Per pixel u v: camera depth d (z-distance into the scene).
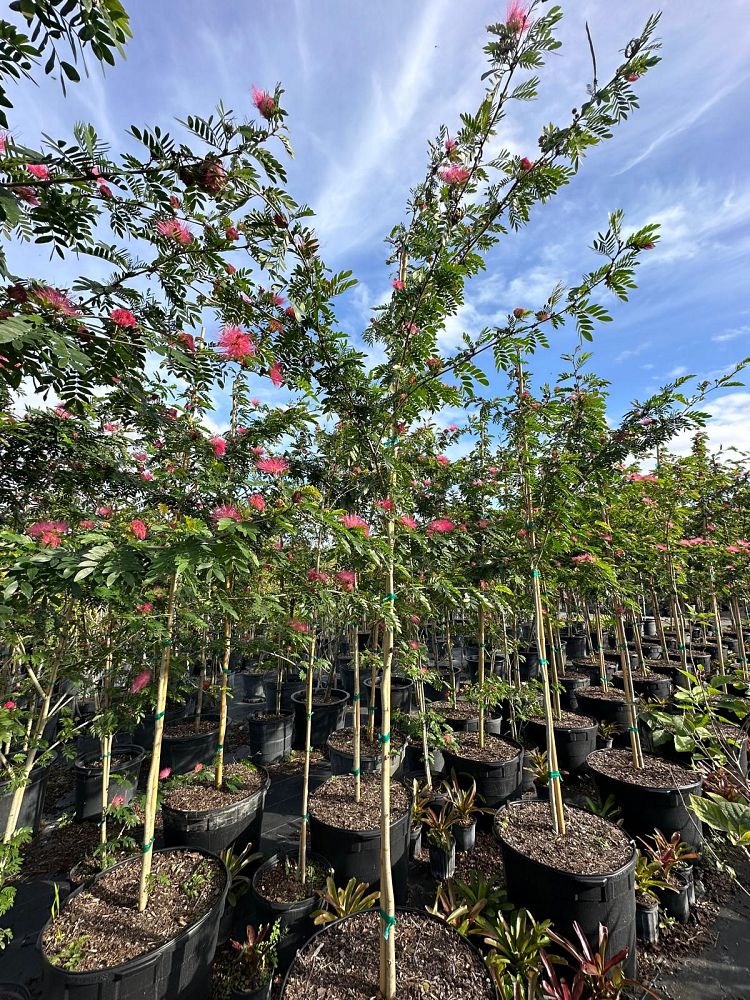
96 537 1.44
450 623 4.77
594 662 7.11
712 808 1.48
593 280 1.93
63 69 1.03
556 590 4.40
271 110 1.42
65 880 3.12
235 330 1.82
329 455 3.15
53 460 2.53
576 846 2.66
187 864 2.59
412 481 2.84
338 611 2.66
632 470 3.88
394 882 2.80
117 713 2.63
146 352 1.60
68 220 1.42
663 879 2.81
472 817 3.64
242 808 3.04
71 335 1.42
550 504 2.92
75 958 1.92
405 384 2.07
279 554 2.08
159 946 1.95
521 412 2.89
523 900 2.52
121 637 2.54
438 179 1.95
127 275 1.61
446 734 3.88
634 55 1.60
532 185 1.81
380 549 1.78
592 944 2.28
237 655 7.82
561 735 4.45
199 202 1.51
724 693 2.07
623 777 3.46
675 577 5.02
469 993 1.85
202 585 2.51
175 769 4.25
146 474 2.72
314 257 1.78
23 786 2.62
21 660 2.52
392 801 3.18
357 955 2.06
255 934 2.42
